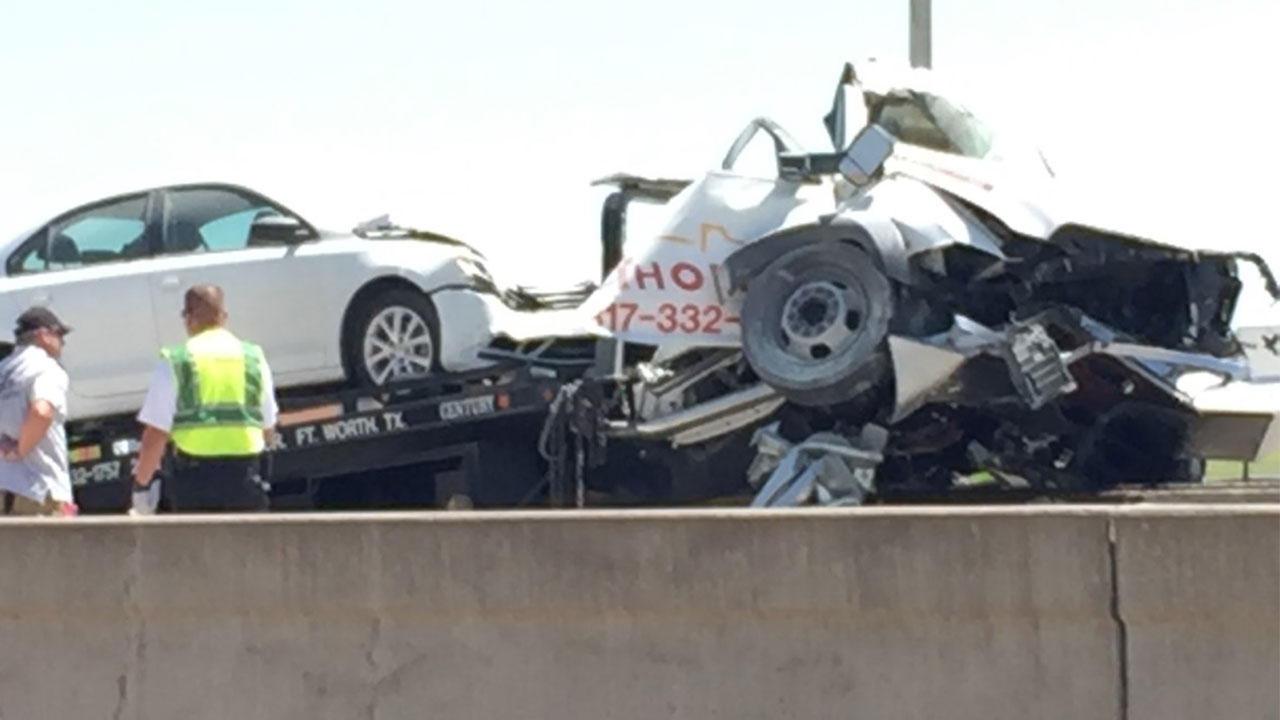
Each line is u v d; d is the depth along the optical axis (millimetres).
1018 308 10484
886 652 6242
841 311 10250
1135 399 11531
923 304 10273
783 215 10688
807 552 6332
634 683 6555
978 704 6121
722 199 10852
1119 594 5961
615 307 10945
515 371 11773
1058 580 6027
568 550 6648
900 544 6219
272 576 7074
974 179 10516
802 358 10383
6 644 7508
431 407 11828
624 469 11789
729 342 10758
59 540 7422
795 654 6359
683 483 11594
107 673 7336
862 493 10656
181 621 7234
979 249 10188
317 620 7023
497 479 12141
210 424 9219
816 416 10969
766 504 10609
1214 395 11844
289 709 7043
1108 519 5988
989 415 11172
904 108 10992
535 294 12602
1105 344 10492
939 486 11930
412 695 6859
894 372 10141
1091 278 10773
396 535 6895
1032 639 6070
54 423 9742
